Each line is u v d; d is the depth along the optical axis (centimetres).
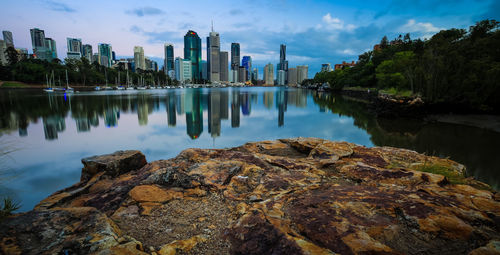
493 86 3228
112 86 17262
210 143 2284
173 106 6325
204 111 5303
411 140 2223
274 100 8488
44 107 5472
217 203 456
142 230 367
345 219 337
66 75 12825
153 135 2700
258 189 490
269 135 2661
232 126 3269
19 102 6347
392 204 371
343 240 289
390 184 498
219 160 695
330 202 388
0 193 583
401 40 9538
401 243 291
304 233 314
